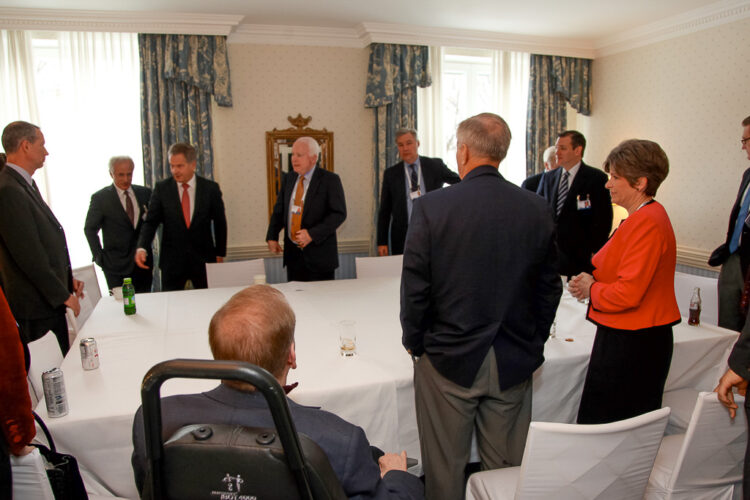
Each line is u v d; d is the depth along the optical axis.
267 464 0.72
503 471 1.53
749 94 3.88
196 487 0.74
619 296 1.55
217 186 3.65
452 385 1.49
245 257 4.80
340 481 0.84
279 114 4.67
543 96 5.21
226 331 0.91
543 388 1.84
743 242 2.86
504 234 1.42
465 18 4.29
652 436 1.26
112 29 4.03
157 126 4.30
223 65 4.34
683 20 4.25
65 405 1.49
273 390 0.66
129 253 3.85
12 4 3.69
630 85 4.93
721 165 4.14
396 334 2.16
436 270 1.46
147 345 2.06
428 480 1.61
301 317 2.42
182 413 0.85
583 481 1.24
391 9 4.01
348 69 4.77
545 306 1.52
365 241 5.07
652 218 1.54
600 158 5.41
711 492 1.46
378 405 1.69
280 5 3.87
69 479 1.23
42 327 2.50
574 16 4.28
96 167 4.32
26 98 4.09
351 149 4.89
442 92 4.99
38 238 2.39
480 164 1.49
